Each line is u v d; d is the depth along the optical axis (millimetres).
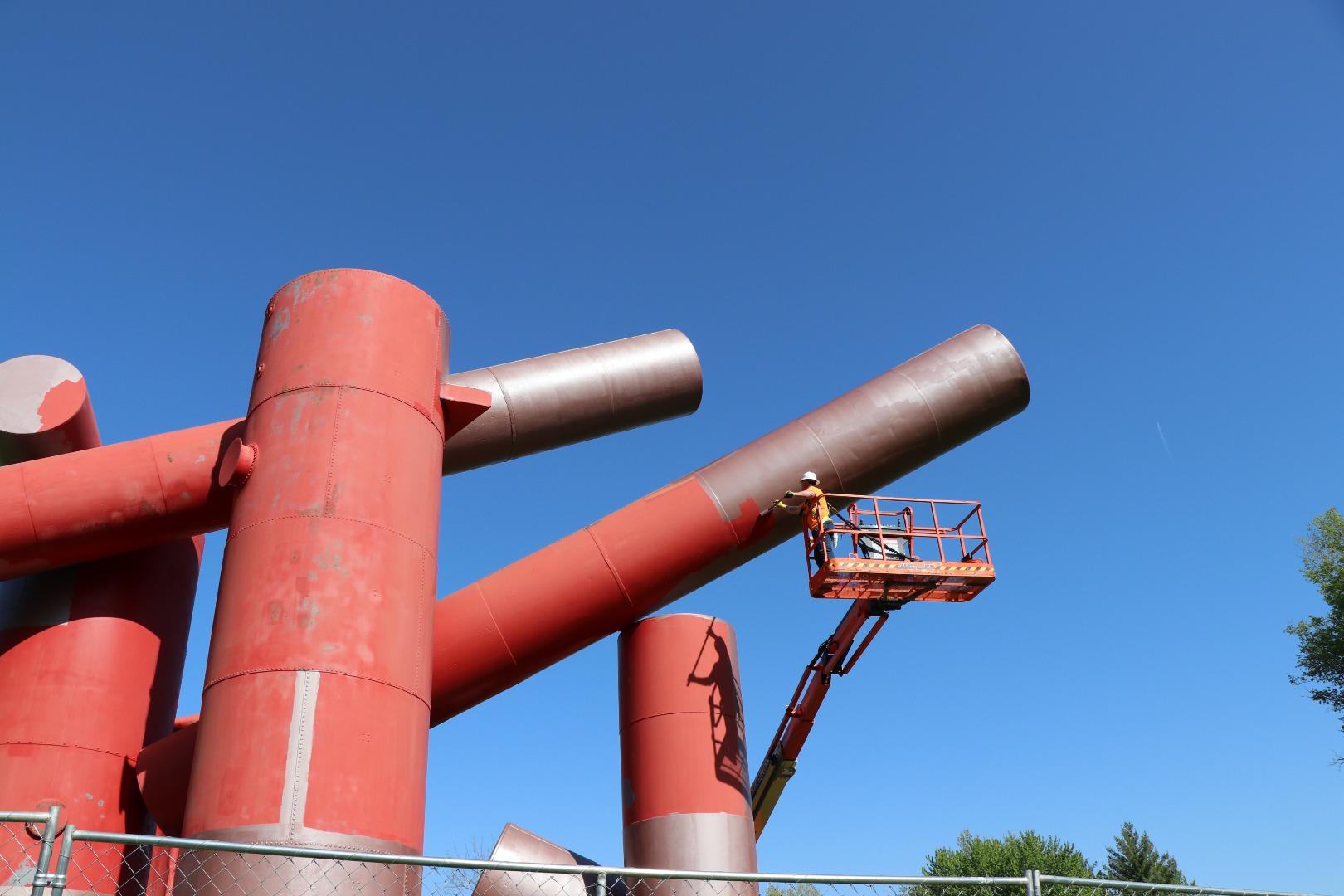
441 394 13625
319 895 9891
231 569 11664
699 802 14906
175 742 13711
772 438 16703
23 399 15500
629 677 16094
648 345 17969
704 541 15656
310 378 12516
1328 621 39844
